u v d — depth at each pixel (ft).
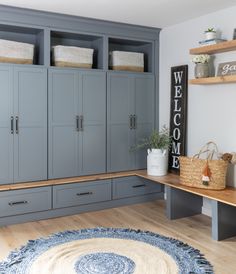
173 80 15.38
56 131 14.03
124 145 15.69
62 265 9.52
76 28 14.17
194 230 12.39
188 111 14.76
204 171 12.31
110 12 13.34
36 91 13.52
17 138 13.26
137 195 15.78
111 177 14.89
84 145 14.69
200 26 13.97
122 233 11.96
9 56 13.05
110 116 15.25
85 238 11.50
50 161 13.98
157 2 12.12
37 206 13.37
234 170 12.85
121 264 9.57
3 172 13.07
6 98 12.94
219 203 11.34
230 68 12.55
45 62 13.69
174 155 15.44
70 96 14.25
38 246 10.81
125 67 15.56
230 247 10.87
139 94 15.96
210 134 13.73
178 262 9.74
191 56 14.46
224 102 13.03
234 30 12.28
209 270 9.27
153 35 16.14
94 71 14.71
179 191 13.67
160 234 11.96
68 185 13.98
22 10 12.82
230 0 11.91
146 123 16.24
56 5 12.45
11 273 9.07
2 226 12.73
